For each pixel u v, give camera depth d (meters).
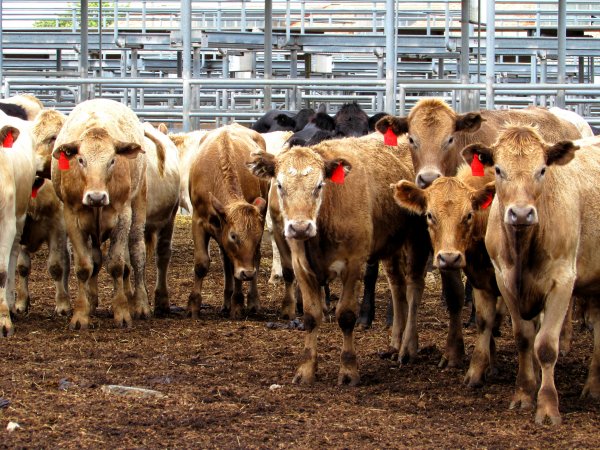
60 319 11.90
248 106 30.00
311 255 8.80
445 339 11.14
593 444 6.91
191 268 16.75
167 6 37.06
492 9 15.77
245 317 12.68
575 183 7.78
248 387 8.61
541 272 7.57
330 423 7.38
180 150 16.97
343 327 8.95
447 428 7.32
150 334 11.04
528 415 7.77
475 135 11.30
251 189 13.03
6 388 8.22
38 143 12.23
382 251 9.91
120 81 17.38
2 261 10.67
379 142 10.52
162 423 7.25
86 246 11.28
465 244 8.66
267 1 20.95
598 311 8.55
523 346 8.02
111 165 10.96
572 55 25.48
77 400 7.87
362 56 33.53
